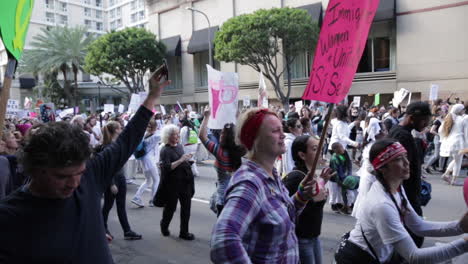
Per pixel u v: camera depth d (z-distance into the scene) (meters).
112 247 5.55
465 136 8.83
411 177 3.65
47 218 1.56
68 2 75.31
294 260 2.00
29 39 66.38
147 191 9.55
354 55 2.27
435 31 22.78
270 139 1.99
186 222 5.79
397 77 24.33
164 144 5.79
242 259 1.71
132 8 77.00
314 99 2.47
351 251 2.72
